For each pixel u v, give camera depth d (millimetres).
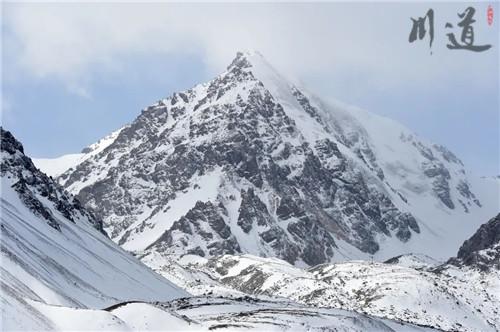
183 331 175000
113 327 157750
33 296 177125
